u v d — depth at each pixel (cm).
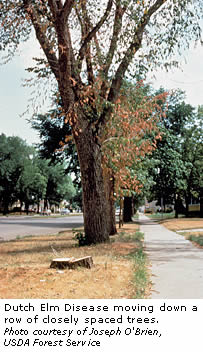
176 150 3397
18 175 8100
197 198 4866
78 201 10825
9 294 551
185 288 614
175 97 3362
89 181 1301
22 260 941
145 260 901
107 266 792
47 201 10906
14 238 1930
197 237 1540
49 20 1176
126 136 1389
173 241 1485
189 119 3619
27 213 9038
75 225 3416
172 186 3262
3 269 770
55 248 1228
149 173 2927
